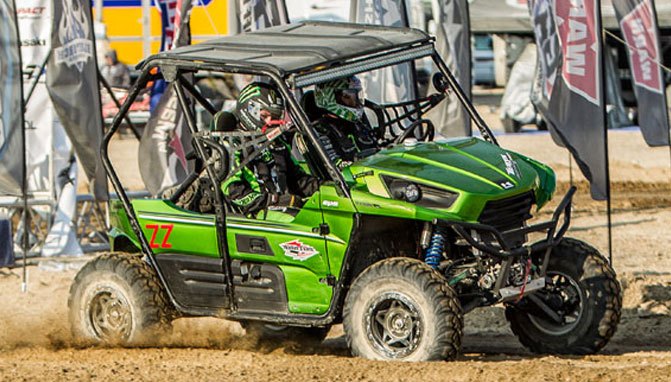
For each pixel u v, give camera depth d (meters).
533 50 42.22
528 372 14.47
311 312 16.50
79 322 18.20
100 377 15.19
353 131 17.22
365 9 24.64
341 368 14.99
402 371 14.65
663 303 21.53
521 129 42.53
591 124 22.56
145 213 17.70
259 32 18.28
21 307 23.03
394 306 15.55
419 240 16.27
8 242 26.12
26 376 15.37
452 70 24.31
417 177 15.67
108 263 17.98
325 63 16.12
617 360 16.16
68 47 24.23
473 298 16.30
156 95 27.03
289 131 16.98
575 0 22.58
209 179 17.45
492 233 15.54
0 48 23.52
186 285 17.47
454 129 24.23
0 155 23.77
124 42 41.31
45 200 28.25
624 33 25.27
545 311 16.86
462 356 17.30
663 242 28.44
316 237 16.17
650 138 25.28
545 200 16.88
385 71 23.81
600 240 28.75
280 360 16.16
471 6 40.72
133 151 43.06
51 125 28.03
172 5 27.77
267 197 16.80
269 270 16.70
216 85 38.44
